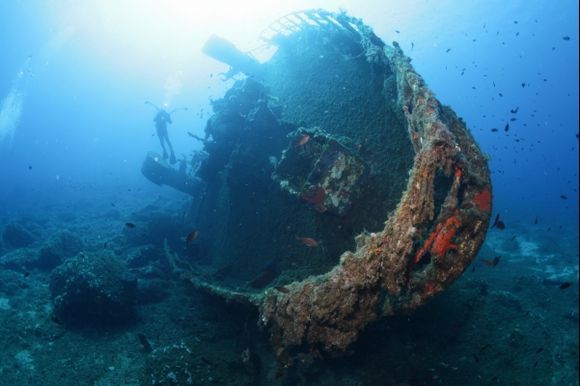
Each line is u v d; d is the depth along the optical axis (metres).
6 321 8.20
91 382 6.36
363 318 4.94
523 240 19.34
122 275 8.40
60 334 7.80
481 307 7.82
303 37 10.58
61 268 9.45
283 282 6.54
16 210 25.66
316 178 6.51
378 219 6.51
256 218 8.41
